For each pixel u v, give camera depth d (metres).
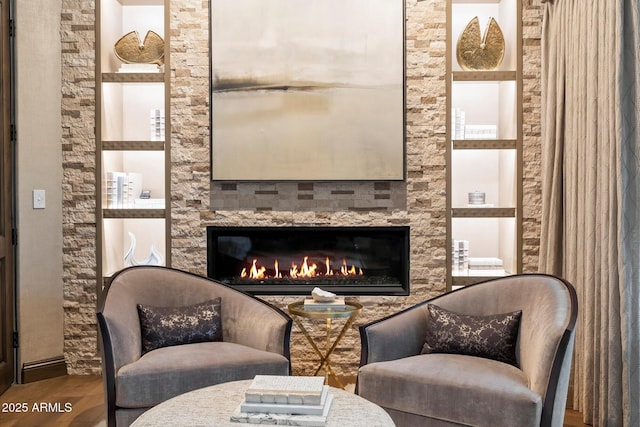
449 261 4.41
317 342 4.42
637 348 3.11
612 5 3.25
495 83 4.72
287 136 4.40
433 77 4.38
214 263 4.52
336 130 4.39
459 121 4.45
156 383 2.94
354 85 4.38
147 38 4.54
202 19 4.41
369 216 4.42
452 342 3.18
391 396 2.94
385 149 4.38
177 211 4.44
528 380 2.84
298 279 4.54
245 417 2.16
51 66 4.34
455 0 4.66
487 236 4.81
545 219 4.12
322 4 4.37
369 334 3.16
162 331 3.32
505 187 4.62
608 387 3.29
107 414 2.96
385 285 4.50
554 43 4.12
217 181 4.41
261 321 3.39
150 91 4.77
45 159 4.33
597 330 3.44
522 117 4.37
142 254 4.80
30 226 4.27
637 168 3.11
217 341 3.44
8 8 4.16
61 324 4.44
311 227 4.44
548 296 3.06
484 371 2.86
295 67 4.38
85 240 4.43
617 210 3.21
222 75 4.39
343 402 2.38
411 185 4.41
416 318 3.38
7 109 4.14
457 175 4.77
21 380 4.25
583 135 3.66
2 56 4.09
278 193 4.44
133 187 4.55
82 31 4.39
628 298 3.12
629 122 3.14
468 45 4.47
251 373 3.08
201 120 4.43
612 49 3.25
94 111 4.40
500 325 3.13
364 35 4.37
